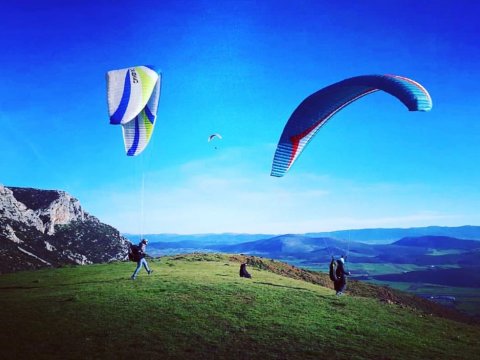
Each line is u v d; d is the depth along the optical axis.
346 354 16.20
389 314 23.39
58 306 20.70
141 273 32.84
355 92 22.69
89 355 14.59
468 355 17.94
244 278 31.22
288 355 15.66
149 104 28.59
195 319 19.03
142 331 17.14
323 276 53.94
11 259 169.12
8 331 16.88
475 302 194.00
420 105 17.69
